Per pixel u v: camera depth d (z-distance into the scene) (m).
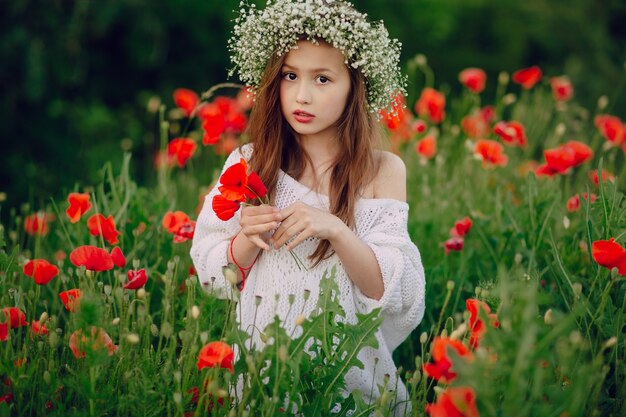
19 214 5.22
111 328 1.77
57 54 5.68
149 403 1.68
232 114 3.00
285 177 2.02
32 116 5.80
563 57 8.40
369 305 1.95
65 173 5.68
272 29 1.97
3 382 1.82
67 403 1.82
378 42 2.00
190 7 6.44
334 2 2.00
